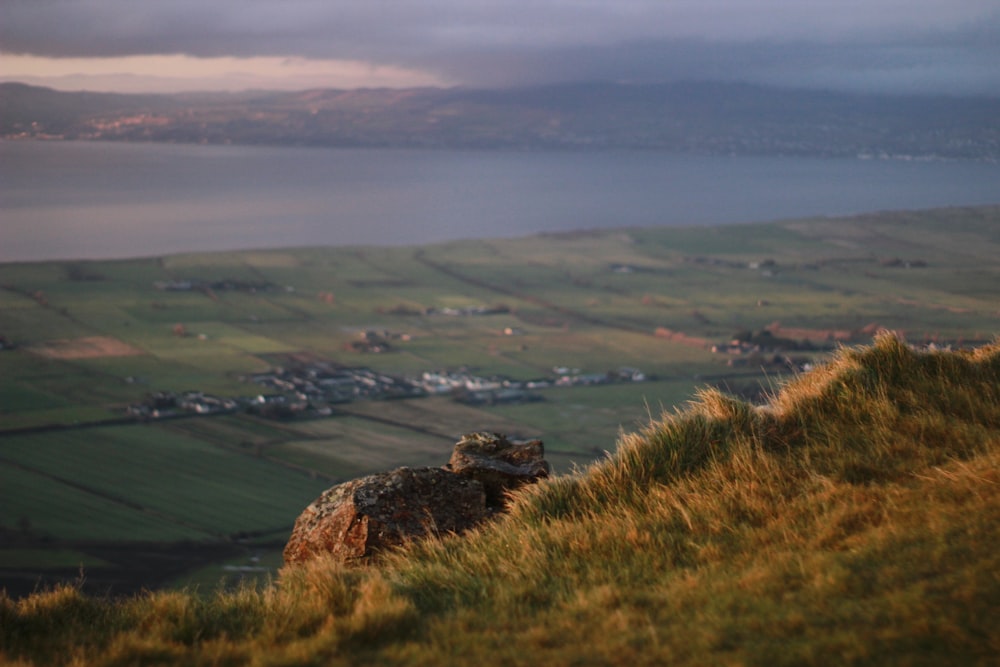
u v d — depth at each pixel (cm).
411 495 810
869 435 779
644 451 787
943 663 422
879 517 626
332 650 529
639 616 531
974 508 598
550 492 767
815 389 853
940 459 721
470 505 826
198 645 580
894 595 492
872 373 866
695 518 684
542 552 668
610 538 672
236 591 693
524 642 518
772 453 768
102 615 658
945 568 520
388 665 507
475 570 672
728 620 502
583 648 495
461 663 495
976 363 899
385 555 740
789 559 582
